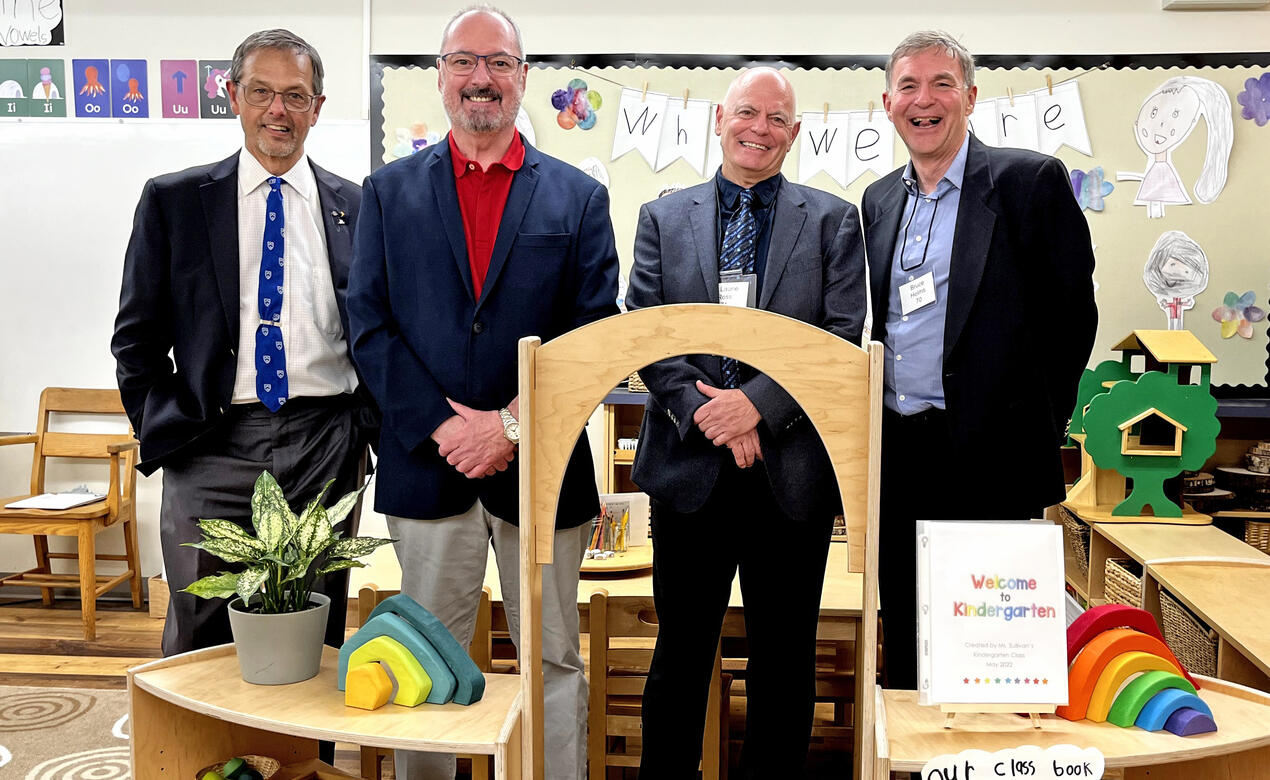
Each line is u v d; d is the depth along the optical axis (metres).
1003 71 4.00
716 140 4.12
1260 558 2.62
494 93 1.99
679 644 2.02
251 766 1.74
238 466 2.22
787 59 4.07
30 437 4.29
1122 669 1.42
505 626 2.45
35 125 4.31
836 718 2.94
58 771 2.68
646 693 2.06
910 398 2.11
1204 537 2.98
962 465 2.04
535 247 2.01
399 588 2.36
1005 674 1.40
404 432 1.95
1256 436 3.96
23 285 4.38
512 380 2.00
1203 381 3.31
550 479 1.49
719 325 1.45
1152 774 1.67
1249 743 1.37
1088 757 1.31
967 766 1.32
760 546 2.00
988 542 1.41
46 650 3.75
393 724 1.42
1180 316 3.97
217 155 4.27
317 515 1.61
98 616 4.19
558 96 4.15
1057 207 2.03
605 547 2.78
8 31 4.29
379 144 4.22
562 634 2.05
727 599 2.06
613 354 1.46
